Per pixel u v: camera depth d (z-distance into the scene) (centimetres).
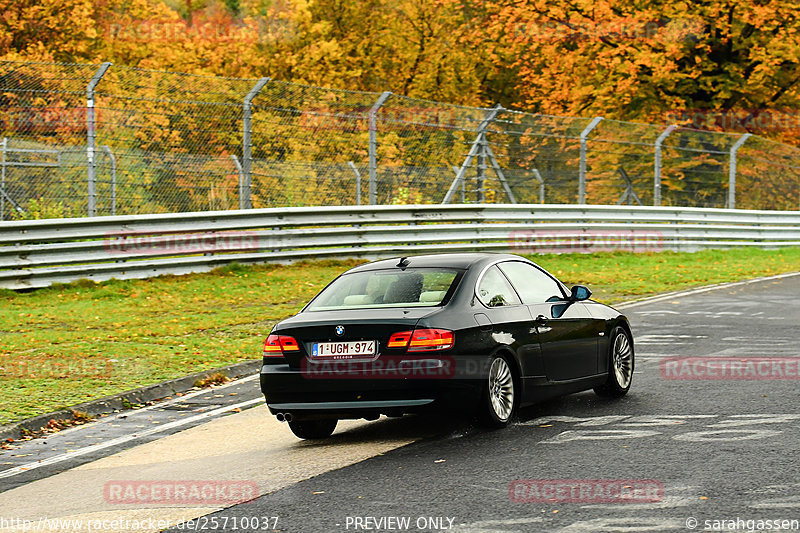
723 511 1473
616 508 1509
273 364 2123
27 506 1758
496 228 6262
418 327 2025
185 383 2908
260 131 5469
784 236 7625
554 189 6919
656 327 3800
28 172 5044
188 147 5272
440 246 6028
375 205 5819
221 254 5403
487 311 2170
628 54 10362
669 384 2653
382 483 1741
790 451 1838
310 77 11575
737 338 3456
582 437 2038
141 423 2492
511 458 1875
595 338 2480
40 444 2314
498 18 11150
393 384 2014
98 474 1992
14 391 2766
